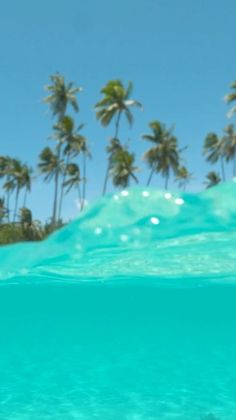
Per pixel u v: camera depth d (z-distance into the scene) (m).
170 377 5.27
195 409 4.33
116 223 9.65
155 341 6.57
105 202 10.23
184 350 6.23
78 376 5.34
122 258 8.53
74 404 4.47
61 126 39.44
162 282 7.64
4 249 9.79
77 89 40.28
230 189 10.13
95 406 4.42
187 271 7.48
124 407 4.37
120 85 38.00
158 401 4.57
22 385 5.05
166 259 8.31
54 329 7.23
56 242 9.75
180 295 7.79
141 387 4.97
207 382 5.09
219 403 4.50
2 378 5.30
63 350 6.29
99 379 5.18
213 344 6.43
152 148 40.31
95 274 7.82
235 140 42.53
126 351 6.23
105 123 38.47
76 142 39.62
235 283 7.53
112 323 7.56
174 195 10.07
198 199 10.11
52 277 7.91
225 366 5.65
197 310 7.77
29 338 6.80
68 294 7.96
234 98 36.69
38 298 8.03
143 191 10.23
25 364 5.75
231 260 8.06
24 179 48.09
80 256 9.02
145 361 5.82
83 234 9.62
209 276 7.50
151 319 7.71
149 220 9.56
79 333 7.05
